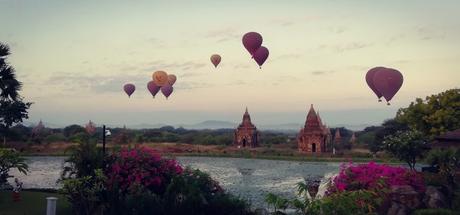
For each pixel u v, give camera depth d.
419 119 46.81
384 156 66.31
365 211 9.02
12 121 25.75
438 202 13.68
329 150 84.25
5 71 24.56
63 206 14.41
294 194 26.22
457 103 44.84
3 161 16.36
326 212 7.77
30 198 16.12
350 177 12.27
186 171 13.90
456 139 23.33
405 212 12.36
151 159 13.62
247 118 94.69
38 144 73.44
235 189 30.30
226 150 82.69
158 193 13.31
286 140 108.25
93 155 13.54
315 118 84.38
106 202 12.87
